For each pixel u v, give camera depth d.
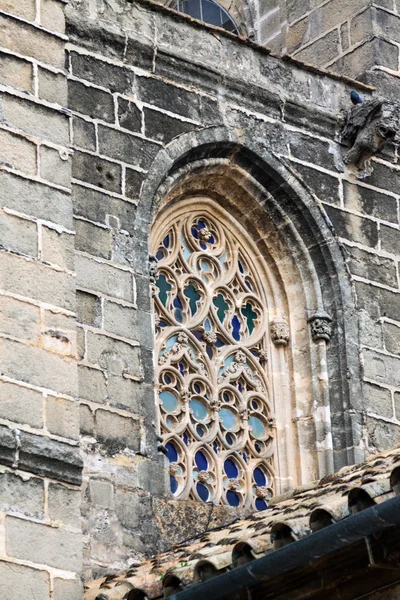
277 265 48.09
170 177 46.00
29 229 39.00
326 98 49.72
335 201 48.84
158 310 45.66
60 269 39.12
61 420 38.03
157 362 45.09
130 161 45.06
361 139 49.19
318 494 39.50
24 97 39.91
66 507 37.59
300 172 48.38
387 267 49.09
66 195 39.81
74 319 39.00
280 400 47.12
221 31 48.03
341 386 47.03
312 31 53.75
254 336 47.34
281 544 34.50
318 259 48.09
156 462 42.50
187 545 39.94
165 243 46.59
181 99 46.66
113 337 42.88
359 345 47.56
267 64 48.88
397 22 52.72
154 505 42.12
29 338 38.22
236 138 47.25
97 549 40.78
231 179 47.62
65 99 40.59
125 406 42.47
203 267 47.12
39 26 40.75
